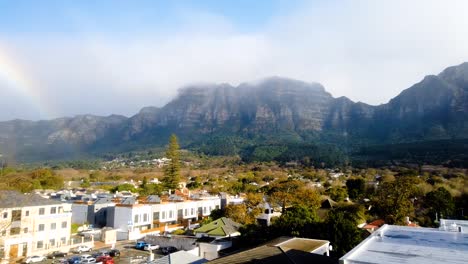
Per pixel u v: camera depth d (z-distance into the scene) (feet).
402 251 52.49
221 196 295.07
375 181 387.75
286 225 129.08
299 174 604.49
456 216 213.66
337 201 280.31
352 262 47.62
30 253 159.94
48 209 172.45
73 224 216.33
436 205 215.51
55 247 167.43
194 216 255.09
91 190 349.61
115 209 212.23
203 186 438.81
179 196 275.80
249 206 227.81
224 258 84.84
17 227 159.63
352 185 338.75
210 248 130.93
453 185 290.76
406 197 195.11
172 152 389.60
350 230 115.14
